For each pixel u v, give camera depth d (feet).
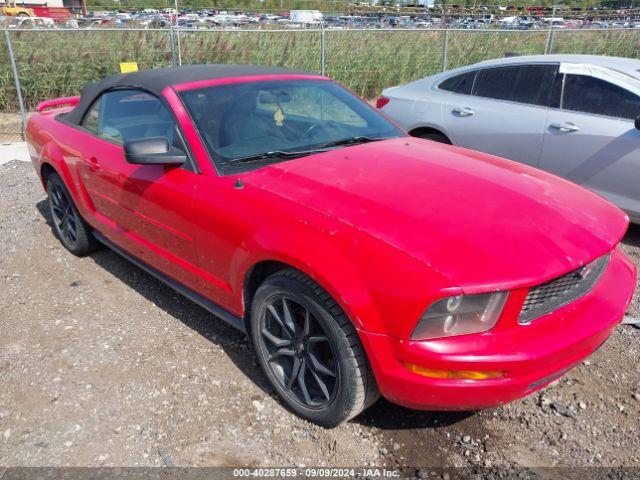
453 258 7.24
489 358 7.07
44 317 12.14
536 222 8.10
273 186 9.18
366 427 8.86
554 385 9.74
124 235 12.42
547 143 16.87
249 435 8.66
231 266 9.35
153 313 12.25
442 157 10.54
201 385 9.77
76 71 40.42
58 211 15.66
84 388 9.68
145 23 54.65
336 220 8.07
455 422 8.95
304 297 8.13
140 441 8.53
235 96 11.23
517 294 7.16
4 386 9.84
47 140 14.80
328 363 8.57
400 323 7.16
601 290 8.62
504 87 18.29
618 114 15.70
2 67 38.14
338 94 12.91
